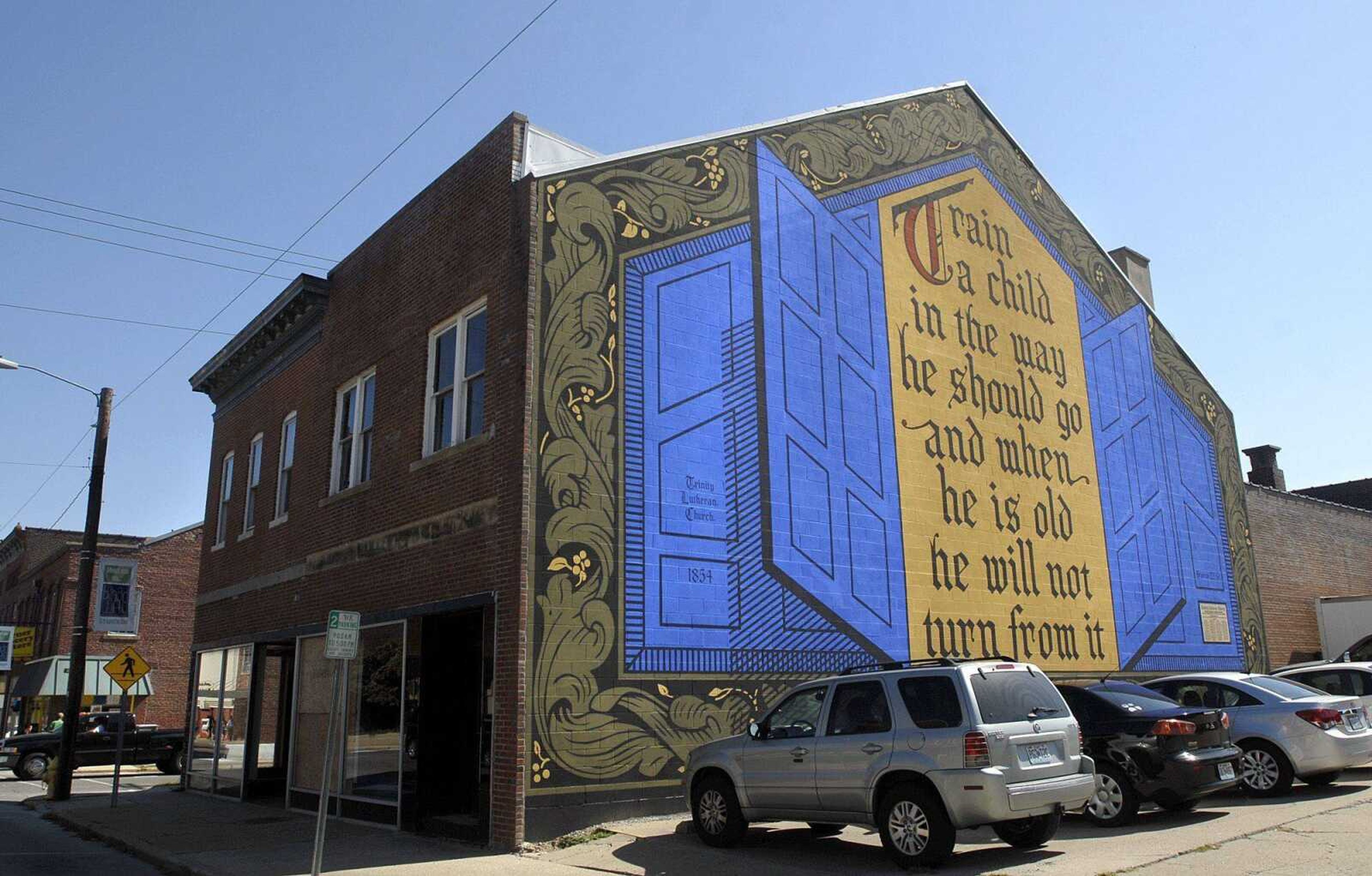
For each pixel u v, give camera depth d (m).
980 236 20.12
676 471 13.83
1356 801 12.06
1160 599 21.62
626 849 11.02
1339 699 13.29
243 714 20.52
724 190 15.55
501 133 14.21
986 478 18.48
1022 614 18.25
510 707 11.76
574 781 11.95
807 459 15.53
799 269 16.33
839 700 10.39
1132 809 11.16
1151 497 22.39
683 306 14.54
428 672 13.93
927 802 9.30
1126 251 27.30
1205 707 13.30
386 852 12.14
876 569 16.02
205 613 23.59
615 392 13.46
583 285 13.50
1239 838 10.12
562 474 12.68
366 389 17.53
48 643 45.31
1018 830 10.19
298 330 20.41
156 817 17.30
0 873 12.24
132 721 30.52
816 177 17.09
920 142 19.38
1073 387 21.20
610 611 12.69
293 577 18.86
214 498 24.44
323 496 18.03
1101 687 12.30
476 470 13.31
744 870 9.88
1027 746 9.48
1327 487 40.31
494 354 13.41
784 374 15.58
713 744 11.38
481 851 11.64
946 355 18.52
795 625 14.62
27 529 55.09
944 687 9.61
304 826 15.36
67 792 21.75
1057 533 19.58
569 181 13.72
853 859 10.25
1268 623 25.23
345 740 15.91
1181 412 24.27
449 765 13.81
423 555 14.31
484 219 14.25
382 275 17.19
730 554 14.12
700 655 13.43
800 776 10.34
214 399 25.33
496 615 12.27
